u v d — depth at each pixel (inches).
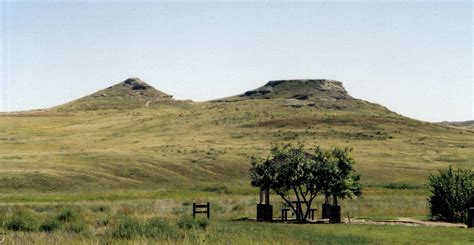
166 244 1009.5
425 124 7003.0
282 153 1902.1
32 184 3211.1
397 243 1199.6
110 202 2384.4
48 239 1048.8
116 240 1065.5
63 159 4055.1
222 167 4156.0
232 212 2096.5
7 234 1111.6
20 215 1418.6
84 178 3469.5
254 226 1502.2
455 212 1755.7
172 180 3782.0
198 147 5152.6
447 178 1824.6
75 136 6776.6
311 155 1946.4
